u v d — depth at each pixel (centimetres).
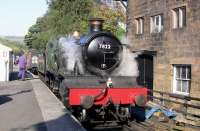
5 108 1307
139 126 1195
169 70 1516
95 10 2788
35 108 1299
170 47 1511
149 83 1711
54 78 1619
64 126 984
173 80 1512
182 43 1426
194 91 1348
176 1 1462
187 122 1290
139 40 1797
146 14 1722
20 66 2634
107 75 1184
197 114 1305
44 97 1608
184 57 1412
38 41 4275
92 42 1170
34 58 3606
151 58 1694
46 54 2028
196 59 1339
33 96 1650
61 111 1230
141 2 1770
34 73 3600
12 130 938
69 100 1074
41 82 2452
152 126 1194
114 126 1187
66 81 1117
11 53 3055
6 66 2566
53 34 2823
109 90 1108
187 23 1392
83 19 2770
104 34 1188
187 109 1364
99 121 1171
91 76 1145
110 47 1187
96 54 1170
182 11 1455
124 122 1228
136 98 1109
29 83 2369
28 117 1126
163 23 1569
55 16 2844
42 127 975
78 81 1123
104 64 1180
